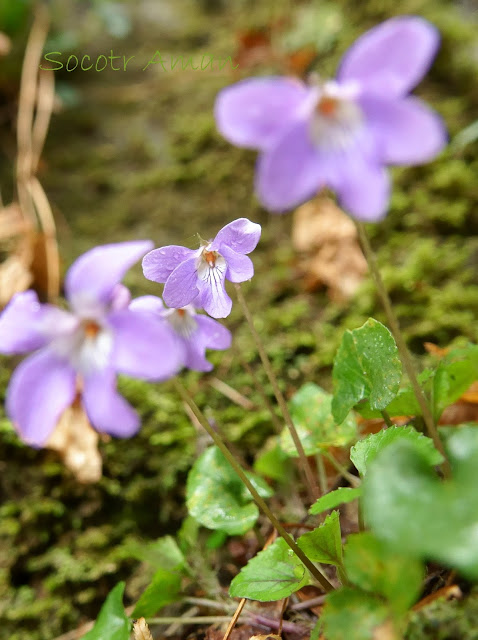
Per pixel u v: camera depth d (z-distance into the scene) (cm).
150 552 16
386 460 12
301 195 12
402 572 12
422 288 21
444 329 20
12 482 19
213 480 16
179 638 16
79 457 19
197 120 28
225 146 27
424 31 12
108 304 12
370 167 12
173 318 14
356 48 12
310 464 17
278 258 23
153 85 30
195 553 17
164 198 25
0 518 18
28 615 17
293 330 21
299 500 17
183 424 19
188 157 27
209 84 29
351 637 12
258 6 32
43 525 18
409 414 15
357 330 15
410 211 22
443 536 11
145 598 15
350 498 13
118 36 31
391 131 12
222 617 15
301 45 29
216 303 14
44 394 12
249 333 21
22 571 18
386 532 11
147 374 11
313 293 21
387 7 29
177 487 19
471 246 21
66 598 17
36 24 29
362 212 12
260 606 15
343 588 12
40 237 22
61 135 28
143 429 19
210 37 31
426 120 12
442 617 13
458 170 23
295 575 14
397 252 22
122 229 24
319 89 12
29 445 19
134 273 23
